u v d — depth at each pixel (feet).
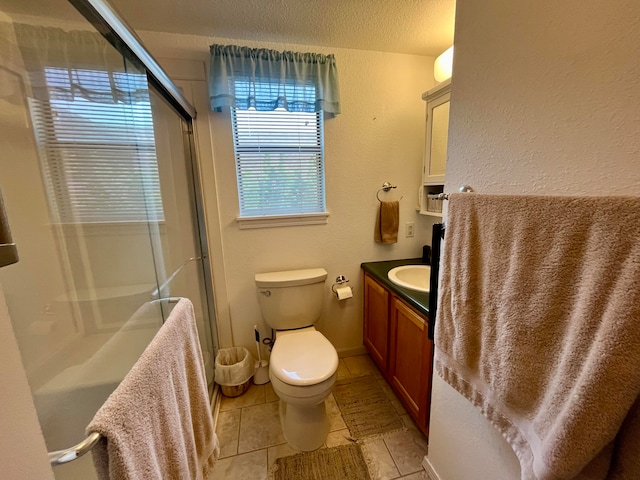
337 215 6.25
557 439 1.61
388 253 6.73
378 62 5.79
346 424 5.01
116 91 3.36
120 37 2.93
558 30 1.90
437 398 3.69
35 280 2.43
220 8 4.23
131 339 3.39
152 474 1.76
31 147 2.52
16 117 2.41
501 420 2.25
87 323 2.94
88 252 3.04
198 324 5.40
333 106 5.49
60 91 2.79
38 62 2.60
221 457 4.45
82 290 2.92
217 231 5.77
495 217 2.15
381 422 5.04
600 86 1.69
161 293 4.26
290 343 5.13
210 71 4.93
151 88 4.09
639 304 1.32
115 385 2.84
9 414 1.08
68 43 2.80
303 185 6.08
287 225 6.04
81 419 2.51
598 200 1.49
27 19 2.50
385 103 5.99
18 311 2.23
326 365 4.48
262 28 4.80
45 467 1.22
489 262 2.23
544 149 2.07
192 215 5.54
